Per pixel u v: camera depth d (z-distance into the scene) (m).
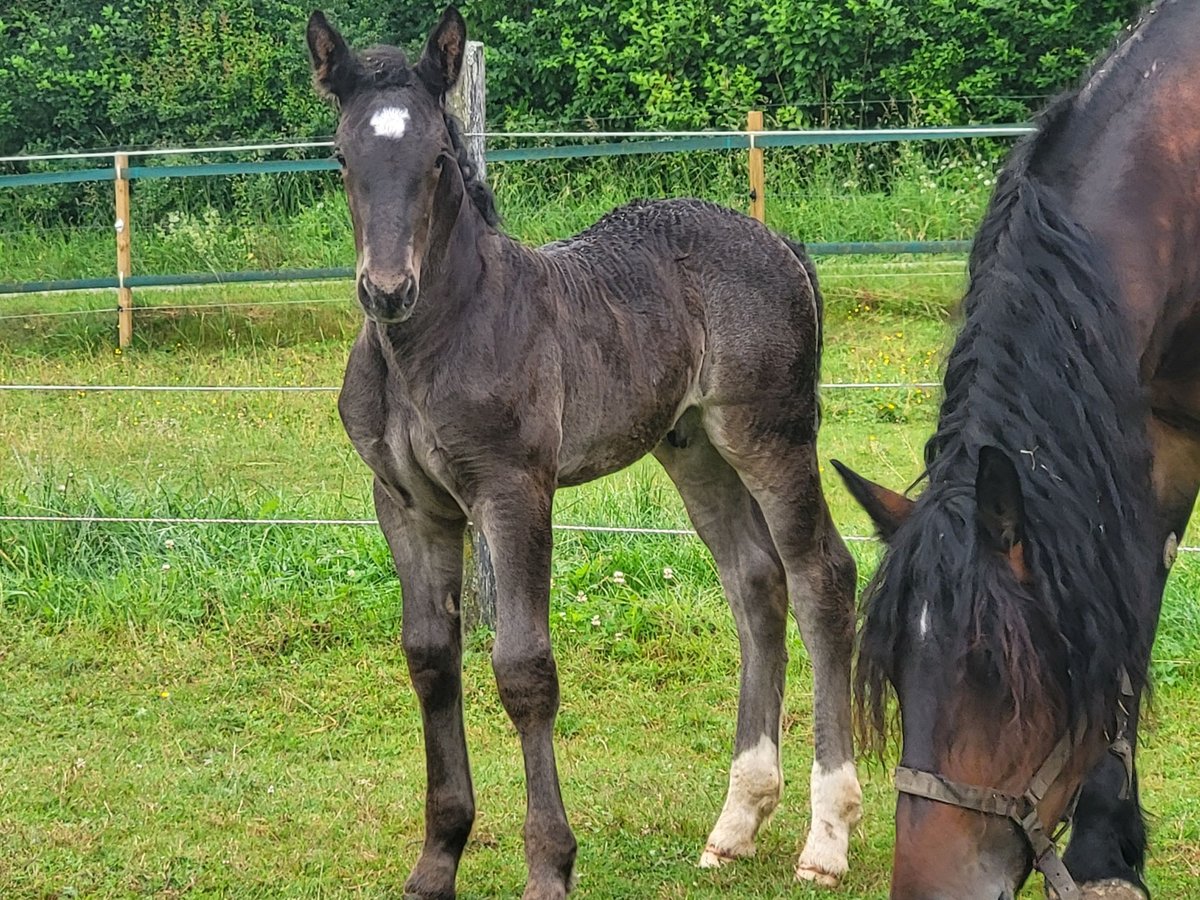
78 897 3.89
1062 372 2.73
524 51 14.78
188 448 8.21
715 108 14.09
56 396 9.45
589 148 9.19
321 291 11.56
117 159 10.57
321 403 9.15
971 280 3.01
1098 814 3.44
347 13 14.98
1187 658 5.46
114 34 14.98
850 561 4.34
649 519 6.61
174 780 4.68
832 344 9.98
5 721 5.14
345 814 4.45
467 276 3.58
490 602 5.81
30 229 13.71
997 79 13.95
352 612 5.89
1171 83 3.47
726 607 5.95
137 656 5.64
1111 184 3.35
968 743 2.46
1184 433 3.76
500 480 3.58
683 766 4.82
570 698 5.37
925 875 2.44
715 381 4.22
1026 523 2.54
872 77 14.30
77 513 6.50
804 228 11.89
